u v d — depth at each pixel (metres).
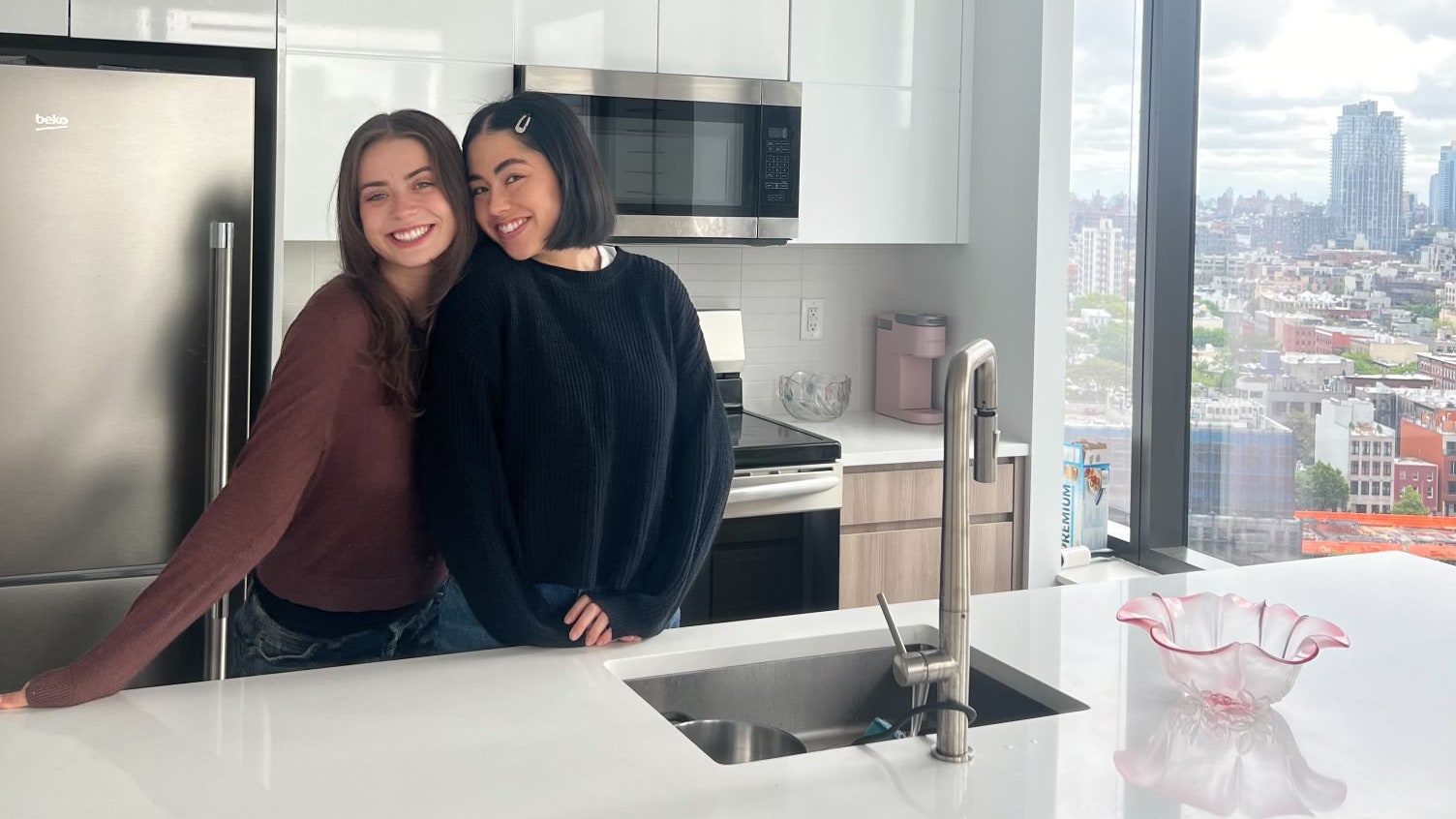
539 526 1.71
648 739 1.42
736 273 3.80
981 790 1.29
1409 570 2.22
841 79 3.49
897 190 3.59
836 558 3.27
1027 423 3.46
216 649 2.55
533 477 1.69
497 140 1.70
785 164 3.40
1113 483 3.72
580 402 1.69
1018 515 3.49
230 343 2.54
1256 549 3.33
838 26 3.47
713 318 3.63
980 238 3.64
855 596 3.32
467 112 3.09
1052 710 1.61
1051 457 3.48
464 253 1.72
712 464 1.85
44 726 1.41
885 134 3.56
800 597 3.23
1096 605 2.00
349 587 1.77
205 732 1.41
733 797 1.27
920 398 3.85
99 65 2.81
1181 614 1.66
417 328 1.72
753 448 3.12
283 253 2.88
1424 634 1.86
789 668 1.79
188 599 1.53
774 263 3.85
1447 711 1.55
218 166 2.53
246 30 2.65
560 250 1.75
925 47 3.58
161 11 2.57
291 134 2.94
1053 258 3.42
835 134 3.50
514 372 1.68
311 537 1.75
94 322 2.47
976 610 1.96
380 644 1.81
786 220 3.42
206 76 2.51
